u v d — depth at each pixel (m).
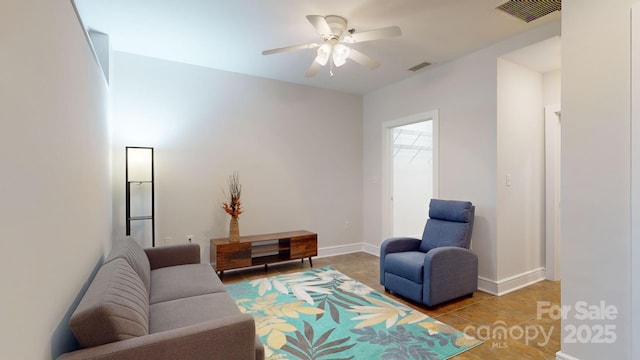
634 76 1.62
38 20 1.12
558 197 3.61
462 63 3.52
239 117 4.13
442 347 2.17
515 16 2.64
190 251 2.88
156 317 1.75
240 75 4.13
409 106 4.25
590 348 1.82
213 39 3.12
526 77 3.46
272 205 4.37
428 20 2.70
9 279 0.88
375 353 2.09
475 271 3.10
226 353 1.35
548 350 2.13
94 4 2.45
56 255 1.29
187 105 3.81
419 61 3.65
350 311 2.75
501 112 3.21
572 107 1.88
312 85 4.62
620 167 1.69
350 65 3.80
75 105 1.63
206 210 3.93
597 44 1.77
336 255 4.85
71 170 1.54
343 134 4.97
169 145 3.72
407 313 2.71
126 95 3.49
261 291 3.23
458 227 3.19
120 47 3.32
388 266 3.16
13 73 0.92
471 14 2.61
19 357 0.94
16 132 0.94
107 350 1.17
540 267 3.62
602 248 1.76
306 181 4.64
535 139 3.56
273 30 2.91
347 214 5.01
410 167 5.75
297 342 2.23
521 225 3.41
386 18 2.67
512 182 3.32
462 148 3.51
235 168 4.11
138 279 1.87
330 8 2.52
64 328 1.38
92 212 2.08
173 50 3.39
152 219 3.38
